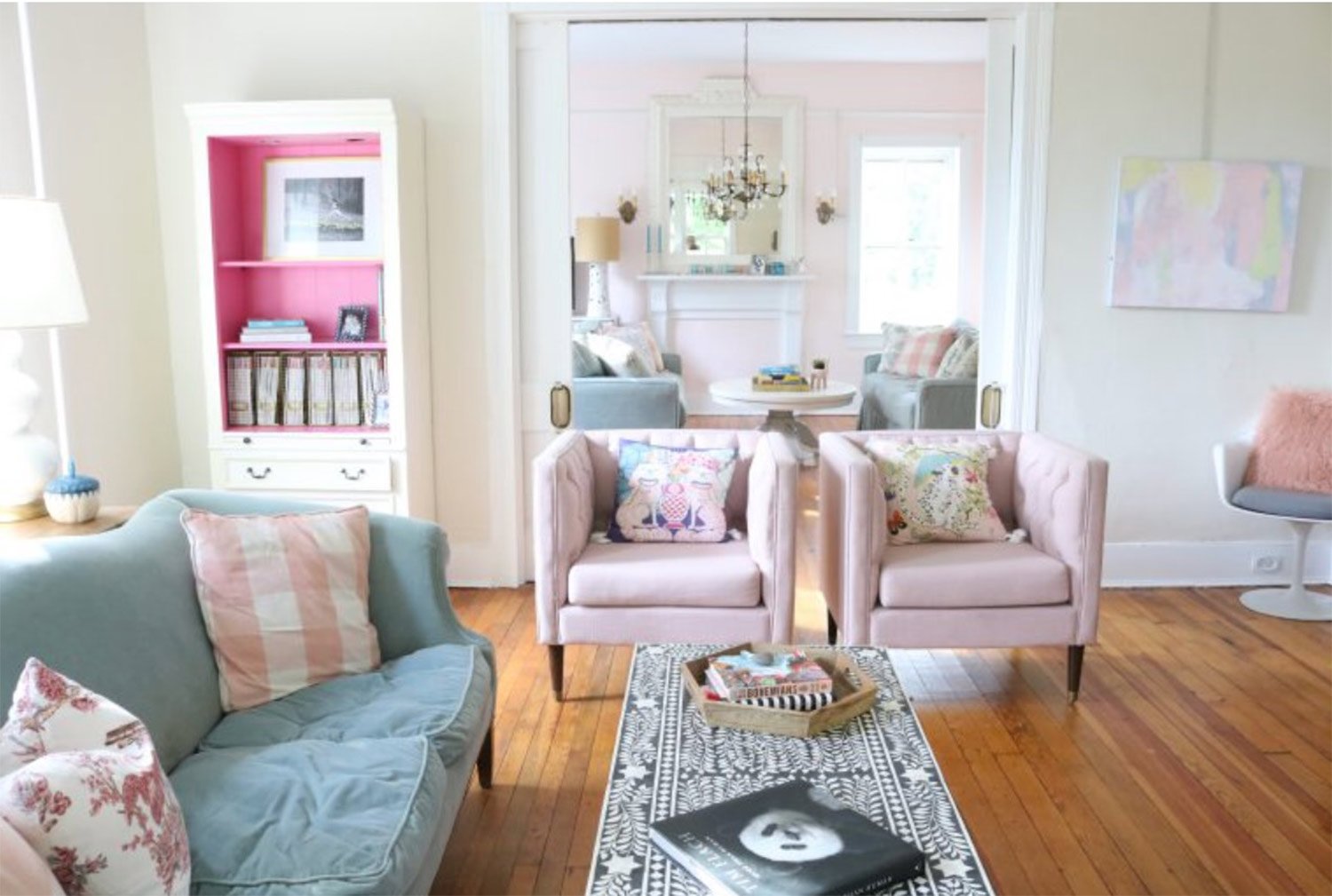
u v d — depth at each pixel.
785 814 1.69
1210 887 2.29
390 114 3.77
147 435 4.09
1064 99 4.07
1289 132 4.12
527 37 4.13
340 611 2.39
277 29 4.10
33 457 2.79
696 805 1.79
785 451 3.18
